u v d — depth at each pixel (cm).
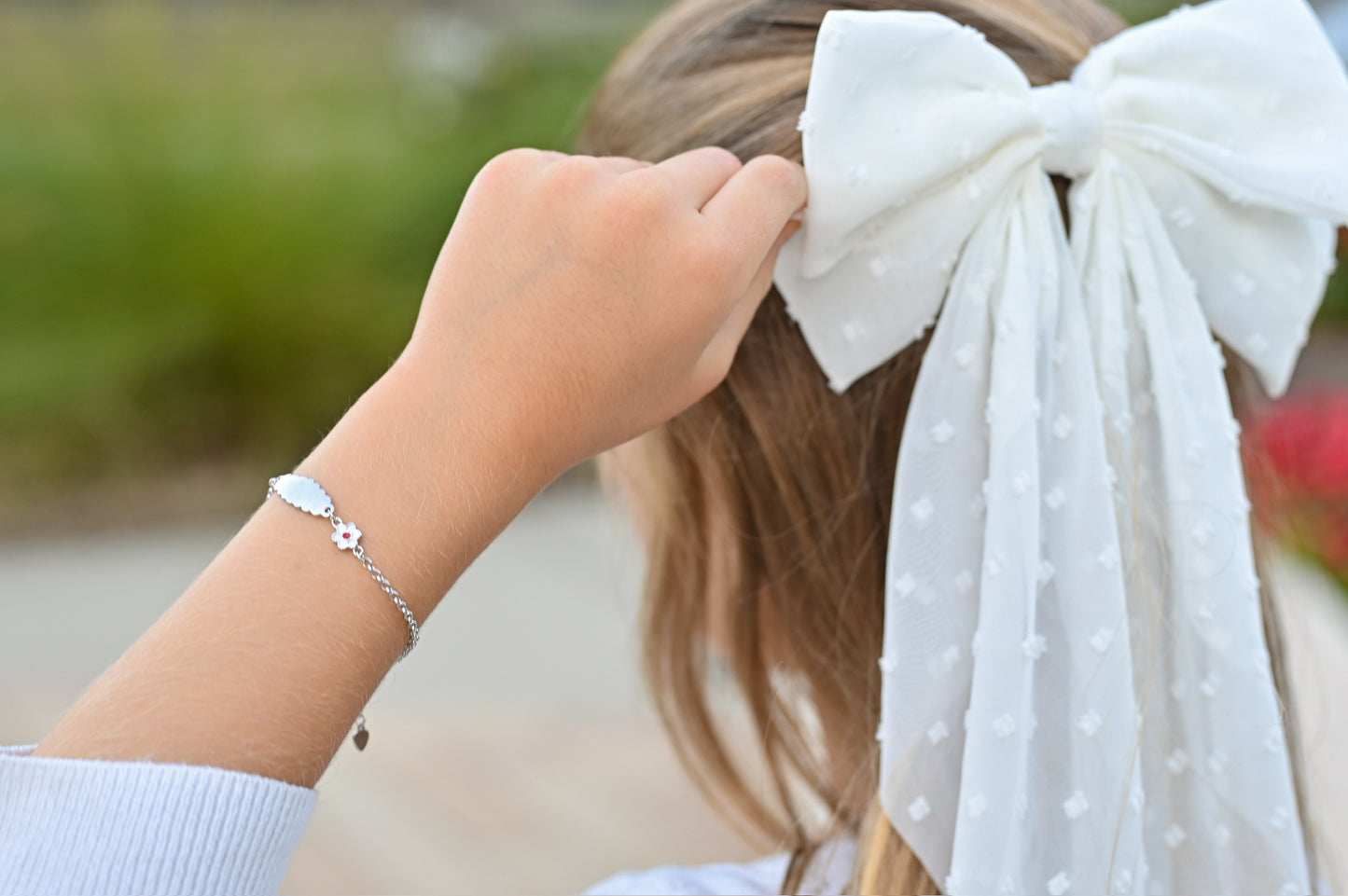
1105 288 66
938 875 65
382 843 187
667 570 85
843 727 73
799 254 65
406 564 55
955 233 65
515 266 56
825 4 71
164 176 387
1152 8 200
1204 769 66
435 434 55
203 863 53
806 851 74
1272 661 76
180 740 53
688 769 95
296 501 55
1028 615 63
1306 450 195
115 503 339
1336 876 88
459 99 539
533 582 284
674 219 57
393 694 232
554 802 198
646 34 78
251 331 374
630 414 57
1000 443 64
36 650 249
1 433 362
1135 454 66
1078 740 64
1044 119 65
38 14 468
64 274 387
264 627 54
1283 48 68
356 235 402
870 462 70
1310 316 70
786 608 72
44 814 52
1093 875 64
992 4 71
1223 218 68
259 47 472
